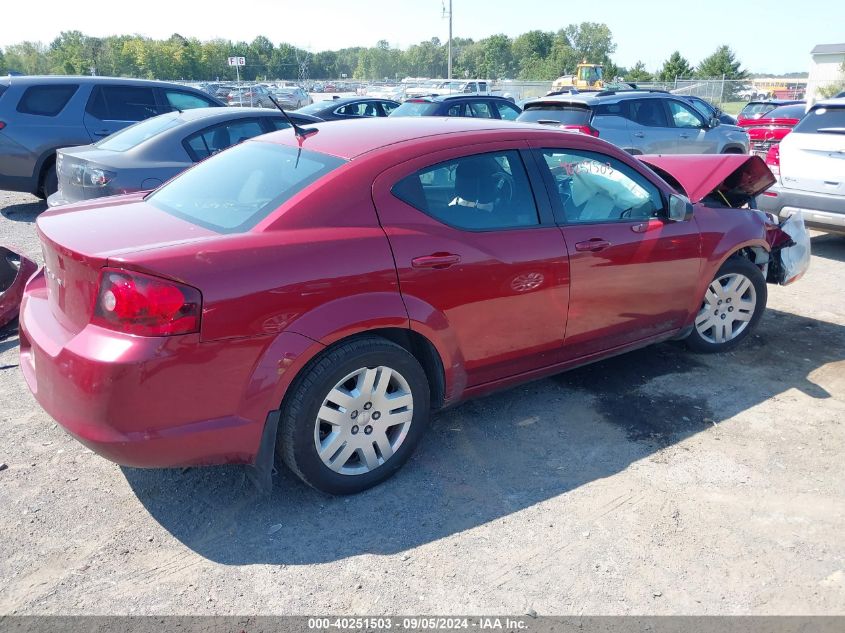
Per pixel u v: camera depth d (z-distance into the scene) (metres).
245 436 2.88
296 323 2.89
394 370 3.23
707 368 4.78
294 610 2.61
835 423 4.03
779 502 3.29
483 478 3.46
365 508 3.21
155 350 2.62
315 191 3.11
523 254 3.58
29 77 9.28
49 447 3.67
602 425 3.99
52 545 2.93
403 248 3.19
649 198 4.27
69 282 2.83
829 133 7.53
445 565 2.85
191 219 3.22
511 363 3.75
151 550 2.92
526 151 3.76
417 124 3.82
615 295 4.05
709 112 13.11
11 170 9.08
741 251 4.96
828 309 6.14
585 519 3.15
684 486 3.40
